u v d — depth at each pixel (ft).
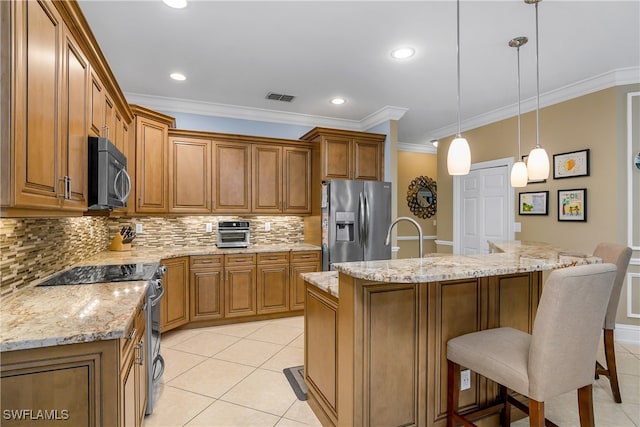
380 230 13.38
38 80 4.12
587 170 11.30
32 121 3.97
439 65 10.07
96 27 8.05
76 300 5.11
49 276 6.83
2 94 3.48
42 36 4.23
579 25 7.97
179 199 12.33
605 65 10.12
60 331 3.80
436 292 5.88
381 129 14.58
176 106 13.08
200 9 7.36
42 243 6.56
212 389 7.84
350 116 15.08
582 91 11.44
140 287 5.96
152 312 7.04
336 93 12.32
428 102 13.29
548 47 9.05
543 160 7.66
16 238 5.57
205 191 12.76
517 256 6.54
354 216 13.01
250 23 7.90
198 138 12.69
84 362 3.82
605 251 7.88
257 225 14.49
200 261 11.97
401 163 20.56
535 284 6.92
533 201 12.98
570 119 11.86
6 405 3.59
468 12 7.47
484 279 6.31
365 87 11.74
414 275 4.60
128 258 9.27
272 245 14.23
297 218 15.33
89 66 6.19
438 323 5.91
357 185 13.08
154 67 10.22
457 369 5.71
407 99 12.96
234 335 11.38
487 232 14.96
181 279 11.46
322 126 15.38
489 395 6.44
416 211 20.90
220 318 12.28
